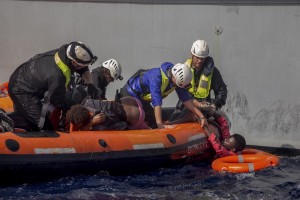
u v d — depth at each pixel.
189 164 8.66
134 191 7.27
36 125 7.62
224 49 10.05
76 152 7.34
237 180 7.90
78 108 7.66
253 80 9.98
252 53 9.91
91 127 7.89
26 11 11.23
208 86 9.33
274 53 9.79
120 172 7.80
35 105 7.58
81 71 8.11
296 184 7.75
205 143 8.82
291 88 9.77
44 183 7.25
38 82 7.50
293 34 9.66
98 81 8.77
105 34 10.75
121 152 7.71
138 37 10.55
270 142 10.02
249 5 9.81
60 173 7.29
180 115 9.30
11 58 11.46
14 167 6.90
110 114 7.97
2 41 11.45
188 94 8.80
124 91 8.78
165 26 10.35
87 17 10.84
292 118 9.84
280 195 7.31
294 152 9.88
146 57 10.55
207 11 10.05
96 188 7.24
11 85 7.66
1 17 11.37
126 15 10.56
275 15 9.70
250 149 9.41
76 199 6.86
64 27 11.03
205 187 7.57
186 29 10.23
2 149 6.83
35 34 11.24
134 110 8.19
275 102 9.90
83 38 10.93
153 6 10.38
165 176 8.00
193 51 9.22
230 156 8.68
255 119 10.05
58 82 7.42
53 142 7.23
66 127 7.88
